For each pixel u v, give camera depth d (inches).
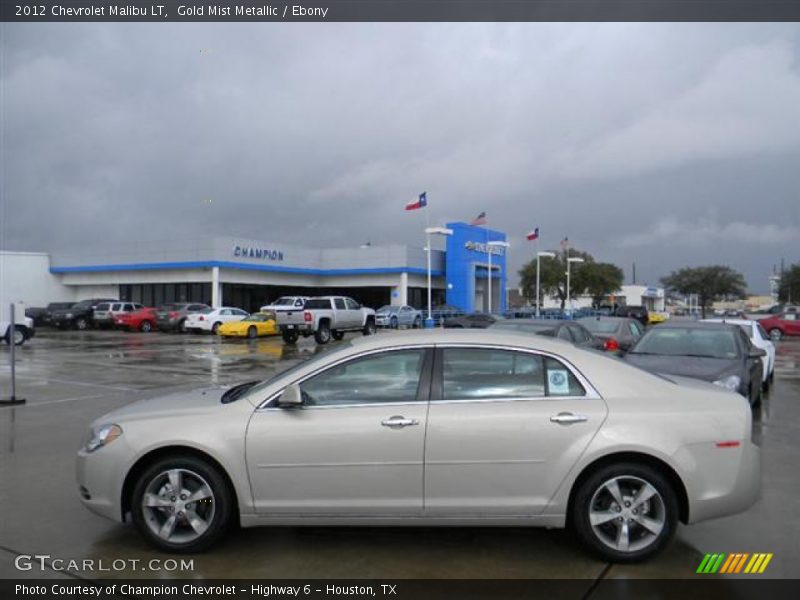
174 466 179.6
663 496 172.1
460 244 2028.8
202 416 181.2
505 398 177.6
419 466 172.7
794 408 434.0
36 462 279.6
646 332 421.4
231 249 1747.0
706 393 183.2
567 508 175.3
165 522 181.5
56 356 838.5
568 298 2593.5
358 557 179.0
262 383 201.0
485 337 186.4
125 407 201.5
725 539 192.4
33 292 1950.1
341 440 173.8
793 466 277.9
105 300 1642.5
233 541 190.1
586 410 174.1
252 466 175.5
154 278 1841.8
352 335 1259.2
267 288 2015.3
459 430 172.6
